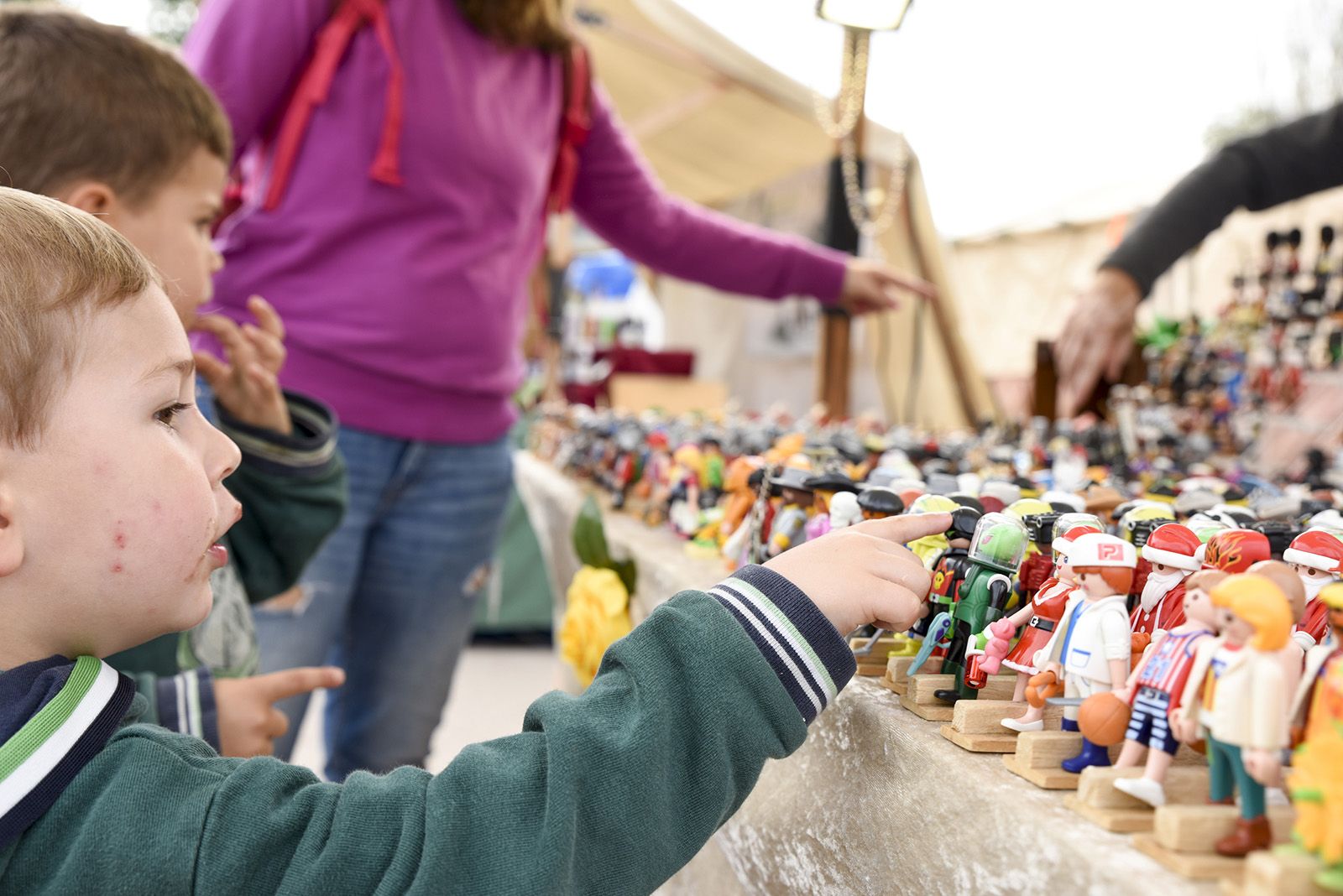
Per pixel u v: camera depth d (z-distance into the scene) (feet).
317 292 5.03
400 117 4.91
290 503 4.21
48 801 1.84
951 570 2.27
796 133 14.49
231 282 5.15
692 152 16.11
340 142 4.95
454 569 5.62
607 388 13.32
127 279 2.06
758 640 2.05
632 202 6.69
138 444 2.03
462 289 5.24
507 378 5.75
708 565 3.79
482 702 10.88
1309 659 1.48
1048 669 1.89
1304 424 6.11
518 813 1.86
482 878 1.81
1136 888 1.37
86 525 1.98
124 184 3.47
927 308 12.20
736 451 4.93
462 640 5.88
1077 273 11.25
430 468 5.41
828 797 2.34
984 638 2.05
